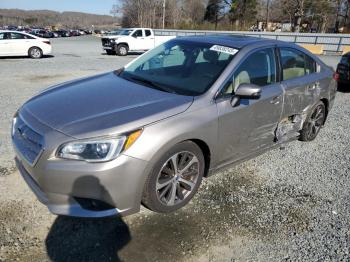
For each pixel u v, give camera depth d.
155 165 2.74
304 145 4.98
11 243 2.56
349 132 5.70
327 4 50.22
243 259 2.59
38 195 2.65
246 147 3.67
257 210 3.22
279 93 3.88
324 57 20.91
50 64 13.52
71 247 2.57
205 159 3.30
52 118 2.73
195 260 2.54
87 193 2.50
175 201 3.08
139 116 2.70
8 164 3.78
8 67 12.15
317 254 2.68
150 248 2.62
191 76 3.47
